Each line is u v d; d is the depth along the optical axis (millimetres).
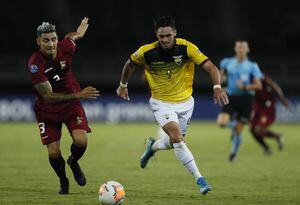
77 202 28312
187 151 29391
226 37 135000
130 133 81812
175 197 30453
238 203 28609
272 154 59094
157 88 30906
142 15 138125
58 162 30234
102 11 136000
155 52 30078
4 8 131625
